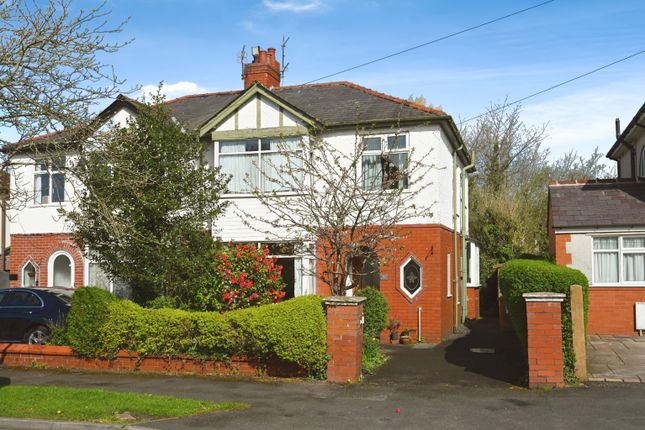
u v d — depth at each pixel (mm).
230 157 18266
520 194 28844
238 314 11305
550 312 10000
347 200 14219
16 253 20453
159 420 8227
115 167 12047
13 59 10555
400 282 16953
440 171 17078
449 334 18297
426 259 16828
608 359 12203
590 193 17812
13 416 8250
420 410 8828
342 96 19422
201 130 18328
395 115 17203
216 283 13289
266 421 8266
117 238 12523
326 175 16031
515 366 12164
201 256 13578
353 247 12898
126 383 10906
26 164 11289
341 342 10883
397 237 14469
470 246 23297
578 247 16781
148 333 11984
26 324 14023
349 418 8422
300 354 10859
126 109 18312
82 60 10836
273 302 13414
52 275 19969
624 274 16594
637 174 20672
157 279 13477
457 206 21469
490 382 10719
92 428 7867
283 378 11188
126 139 12352
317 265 16859
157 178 13562
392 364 12734
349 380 10797
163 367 12008
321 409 8930
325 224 13414
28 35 10484
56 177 20312
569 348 10320
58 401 9023
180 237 13570
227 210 17922
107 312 12305
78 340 12336
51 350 12625
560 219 16906
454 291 19656
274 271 13523
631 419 8125
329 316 10969
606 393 9516
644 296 16344
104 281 19219
